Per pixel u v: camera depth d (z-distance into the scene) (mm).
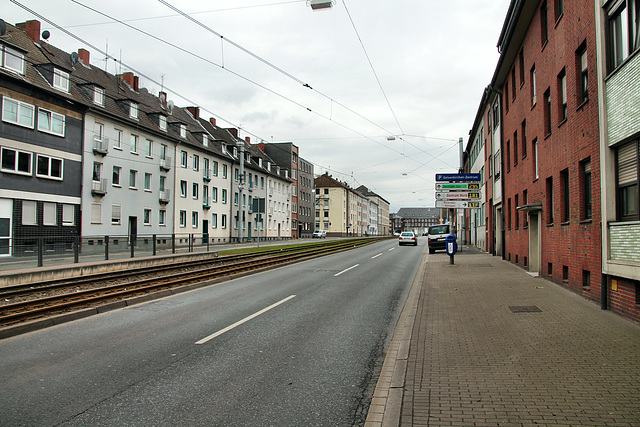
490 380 4891
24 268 15461
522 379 4887
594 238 9211
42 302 10562
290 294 11969
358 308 10016
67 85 29625
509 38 17312
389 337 7402
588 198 10078
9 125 25344
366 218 136750
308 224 86625
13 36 27906
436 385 4793
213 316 9000
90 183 31047
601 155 8688
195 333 7566
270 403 4582
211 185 48219
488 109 28422
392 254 30094
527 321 7742
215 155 48656
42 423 4070
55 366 5770
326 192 105000
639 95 7289
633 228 7570
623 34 8055
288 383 5184
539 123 14375
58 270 15781
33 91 26797
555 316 8055
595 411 4008
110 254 19672
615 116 8188
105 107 33375
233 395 4793
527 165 16719
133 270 17328
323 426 4055
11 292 12117
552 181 12945
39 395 4758
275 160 77062
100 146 32125
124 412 4328
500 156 23203
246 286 13594
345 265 21281
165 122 40094
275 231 68562
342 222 104750
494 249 26281
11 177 25469
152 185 37969
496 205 25625
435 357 5828
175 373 5504
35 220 26906
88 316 9102
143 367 5727
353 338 7316
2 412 4312
